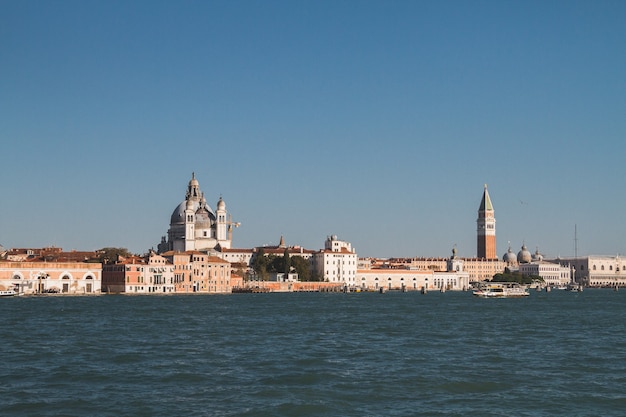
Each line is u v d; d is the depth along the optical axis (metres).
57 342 133.12
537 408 79.06
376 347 126.50
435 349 123.94
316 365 105.38
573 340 139.62
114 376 96.12
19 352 118.69
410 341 136.50
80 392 86.06
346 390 87.31
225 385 90.31
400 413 76.81
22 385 90.06
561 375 97.62
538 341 137.50
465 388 88.69
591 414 76.69
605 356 115.56
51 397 83.38
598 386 90.31
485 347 127.12
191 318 197.50
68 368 102.25
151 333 151.62
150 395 84.62
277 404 80.12
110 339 139.12
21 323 176.75
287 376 96.19
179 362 108.25
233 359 111.38
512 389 88.19
